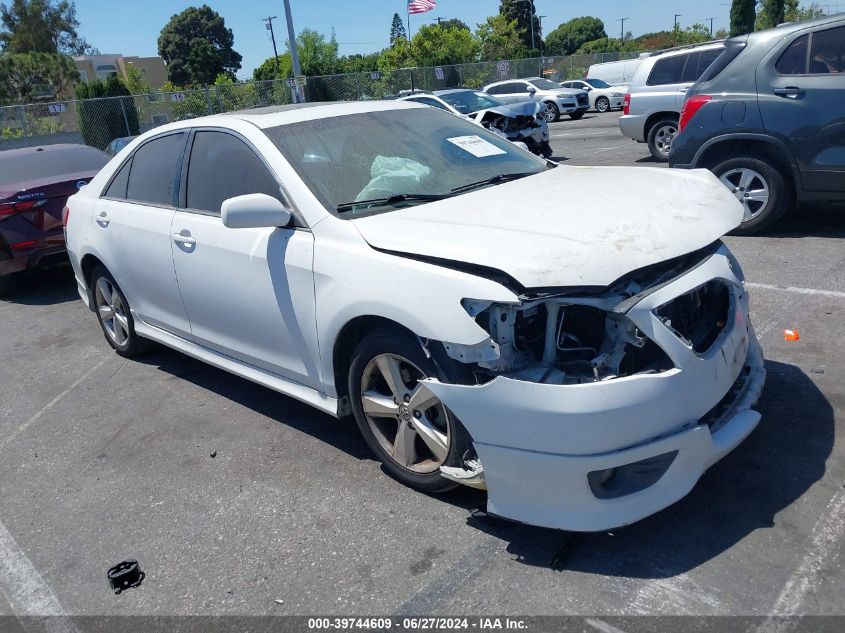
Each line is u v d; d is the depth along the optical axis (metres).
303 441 4.08
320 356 3.57
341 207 3.54
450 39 40.50
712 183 3.67
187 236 4.27
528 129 13.43
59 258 7.86
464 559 2.93
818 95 6.24
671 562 2.78
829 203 6.69
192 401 4.81
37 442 4.48
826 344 4.46
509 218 3.17
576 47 114.44
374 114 4.34
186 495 3.66
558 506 2.75
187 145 4.48
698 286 2.94
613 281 2.71
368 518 3.27
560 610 2.61
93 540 3.38
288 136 3.93
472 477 2.97
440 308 2.88
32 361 5.97
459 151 4.21
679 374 2.75
